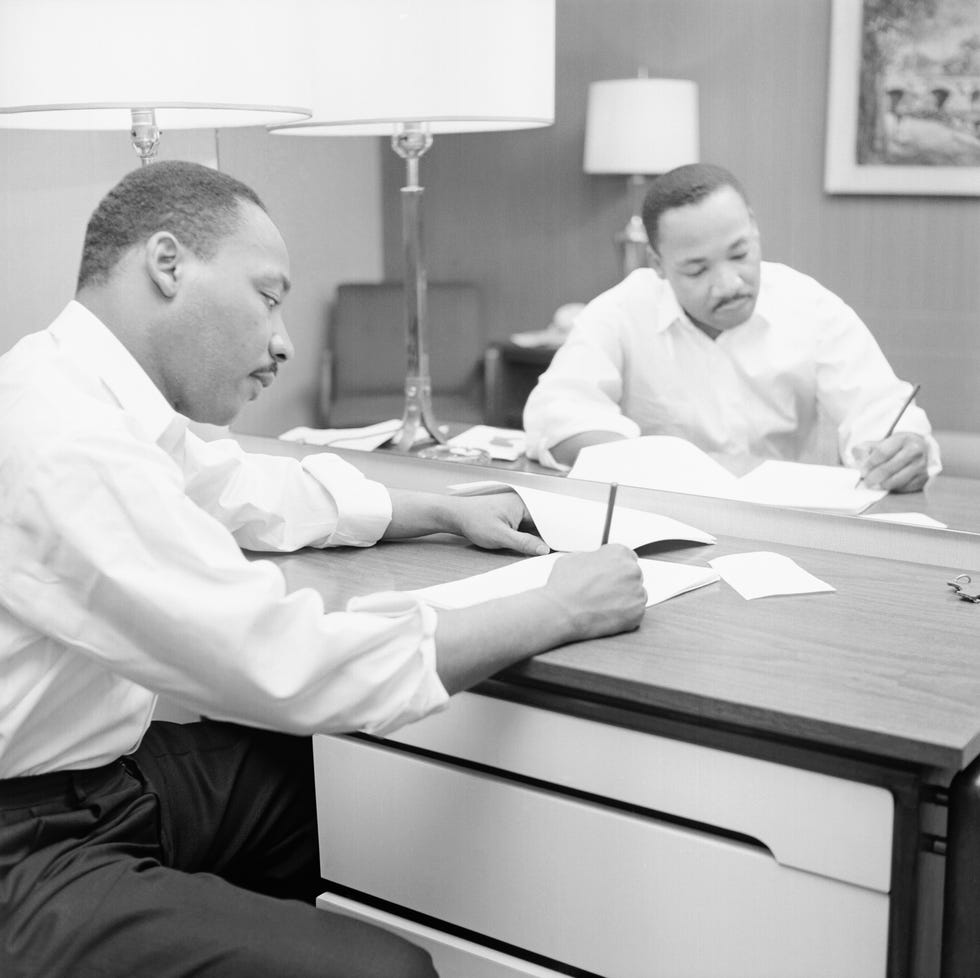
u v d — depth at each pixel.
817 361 1.52
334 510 1.51
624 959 1.15
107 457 1.05
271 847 1.45
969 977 1.03
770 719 1.01
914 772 0.97
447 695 1.07
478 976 1.24
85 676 1.15
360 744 1.29
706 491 1.62
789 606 1.28
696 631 1.20
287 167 1.85
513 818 1.20
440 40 1.61
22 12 1.50
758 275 1.53
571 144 1.61
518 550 1.46
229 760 1.43
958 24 1.35
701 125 1.52
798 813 1.03
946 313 1.42
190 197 1.19
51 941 1.07
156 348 1.20
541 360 1.71
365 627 1.05
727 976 1.10
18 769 1.15
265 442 1.99
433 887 1.26
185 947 1.05
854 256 1.46
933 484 1.46
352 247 1.83
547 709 1.15
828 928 1.04
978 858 1.02
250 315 1.22
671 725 1.08
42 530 1.04
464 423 1.79
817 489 1.55
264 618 1.02
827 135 1.45
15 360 1.17
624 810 1.14
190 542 1.04
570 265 1.65
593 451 1.70
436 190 1.73
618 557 1.22
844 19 1.41
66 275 1.99
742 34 1.47
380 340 1.83
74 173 1.95
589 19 1.55
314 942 1.04
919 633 1.20
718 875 1.08
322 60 1.68
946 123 1.38
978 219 1.38
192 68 1.49
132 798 1.21
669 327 1.60
